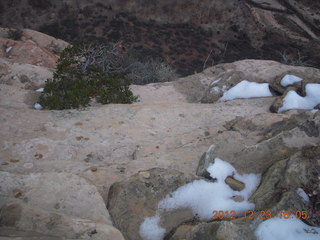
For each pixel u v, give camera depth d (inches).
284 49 2262.6
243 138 274.4
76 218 158.2
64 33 2177.7
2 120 300.0
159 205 183.5
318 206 169.0
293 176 183.8
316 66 2113.7
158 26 2297.0
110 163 250.4
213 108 368.5
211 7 2347.4
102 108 344.2
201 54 2161.7
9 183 185.5
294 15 2369.6
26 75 479.5
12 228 147.9
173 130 323.0
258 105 386.0
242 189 197.8
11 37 774.5
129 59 762.2
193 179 195.6
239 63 506.0
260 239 151.5
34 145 271.1
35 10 2226.9
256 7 2369.6
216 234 151.7
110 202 186.2
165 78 748.0
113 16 2279.8
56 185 188.4
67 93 375.9
